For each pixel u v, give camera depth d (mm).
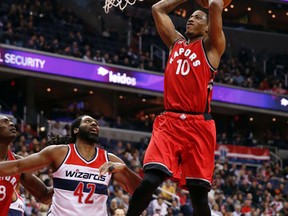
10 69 21875
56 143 5547
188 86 4957
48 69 22672
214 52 4977
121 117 27891
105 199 5332
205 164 4918
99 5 27969
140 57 25500
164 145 4898
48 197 5922
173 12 28375
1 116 5945
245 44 30656
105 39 26500
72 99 26969
